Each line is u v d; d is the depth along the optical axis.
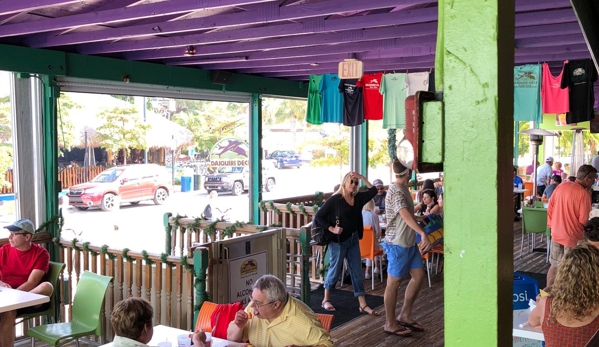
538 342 4.05
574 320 2.97
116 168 7.75
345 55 7.84
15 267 5.72
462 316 1.00
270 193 10.34
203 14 5.47
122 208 7.86
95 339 6.09
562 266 3.05
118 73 7.37
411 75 8.58
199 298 5.06
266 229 6.32
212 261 5.23
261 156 9.96
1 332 5.16
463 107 0.99
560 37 6.39
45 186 6.65
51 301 5.77
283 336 3.67
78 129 7.19
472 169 0.98
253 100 9.84
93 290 5.20
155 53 7.30
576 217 6.39
